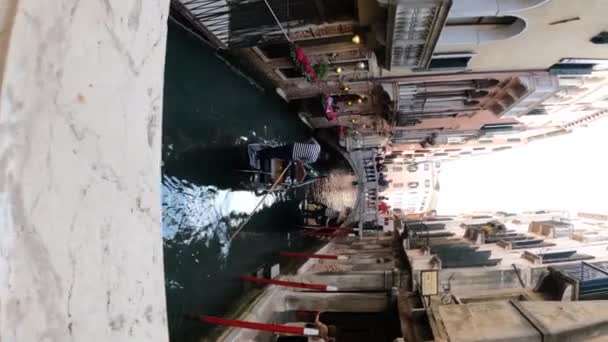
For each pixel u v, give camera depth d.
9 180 1.36
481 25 12.41
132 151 1.99
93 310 1.68
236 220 13.43
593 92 18.88
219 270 11.91
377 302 12.84
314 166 22.91
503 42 12.53
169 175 9.98
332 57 14.38
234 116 13.88
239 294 12.81
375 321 13.02
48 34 1.50
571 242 19.41
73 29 1.61
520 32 11.72
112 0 1.84
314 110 19.47
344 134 25.34
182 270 10.14
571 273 10.98
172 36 10.39
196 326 10.16
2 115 1.34
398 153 41.06
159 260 2.19
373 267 16.94
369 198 30.33
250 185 14.39
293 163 15.05
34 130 1.45
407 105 18.97
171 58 10.33
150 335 2.06
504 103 18.92
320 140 24.38
